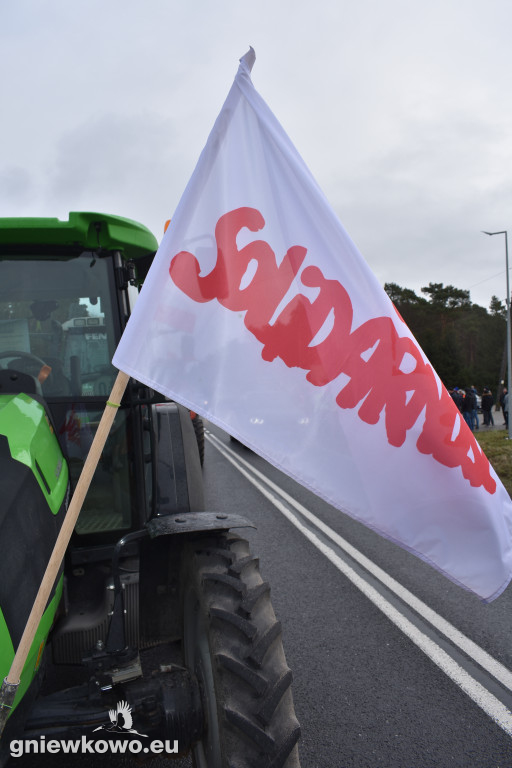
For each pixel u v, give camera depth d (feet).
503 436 64.39
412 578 16.07
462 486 5.94
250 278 6.00
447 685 10.36
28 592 4.89
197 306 5.85
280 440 5.78
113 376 8.66
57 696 5.79
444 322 310.45
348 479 5.86
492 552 5.98
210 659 5.90
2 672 4.41
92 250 8.62
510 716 9.36
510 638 12.26
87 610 7.32
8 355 8.39
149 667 8.84
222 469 36.91
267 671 5.66
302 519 23.22
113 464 8.63
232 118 6.21
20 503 5.12
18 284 8.45
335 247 6.14
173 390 5.62
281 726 5.46
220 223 6.02
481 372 294.87
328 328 6.03
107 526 8.54
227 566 6.43
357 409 5.96
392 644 11.98
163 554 7.96
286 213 6.15
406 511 5.91
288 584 15.62
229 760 5.27
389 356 6.03
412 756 8.40
